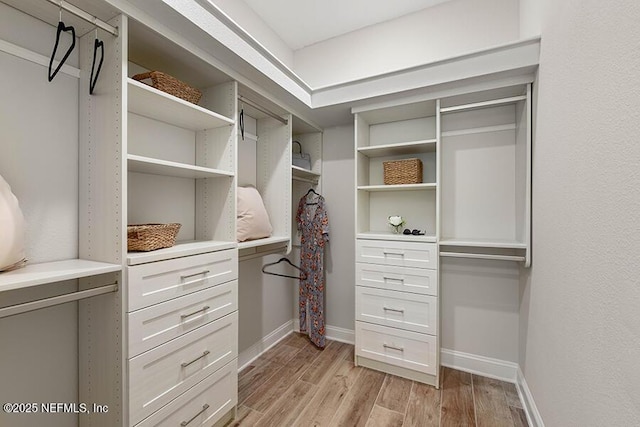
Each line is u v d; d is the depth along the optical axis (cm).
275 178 234
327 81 265
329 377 208
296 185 290
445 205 225
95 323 122
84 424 126
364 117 236
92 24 113
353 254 265
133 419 113
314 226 264
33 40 116
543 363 144
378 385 198
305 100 214
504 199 208
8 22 109
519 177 193
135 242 123
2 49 107
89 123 125
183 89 147
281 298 274
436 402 180
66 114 125
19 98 112
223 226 175
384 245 213
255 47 164
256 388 195
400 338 208
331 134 275
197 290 141
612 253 82
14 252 95
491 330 211
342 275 270
